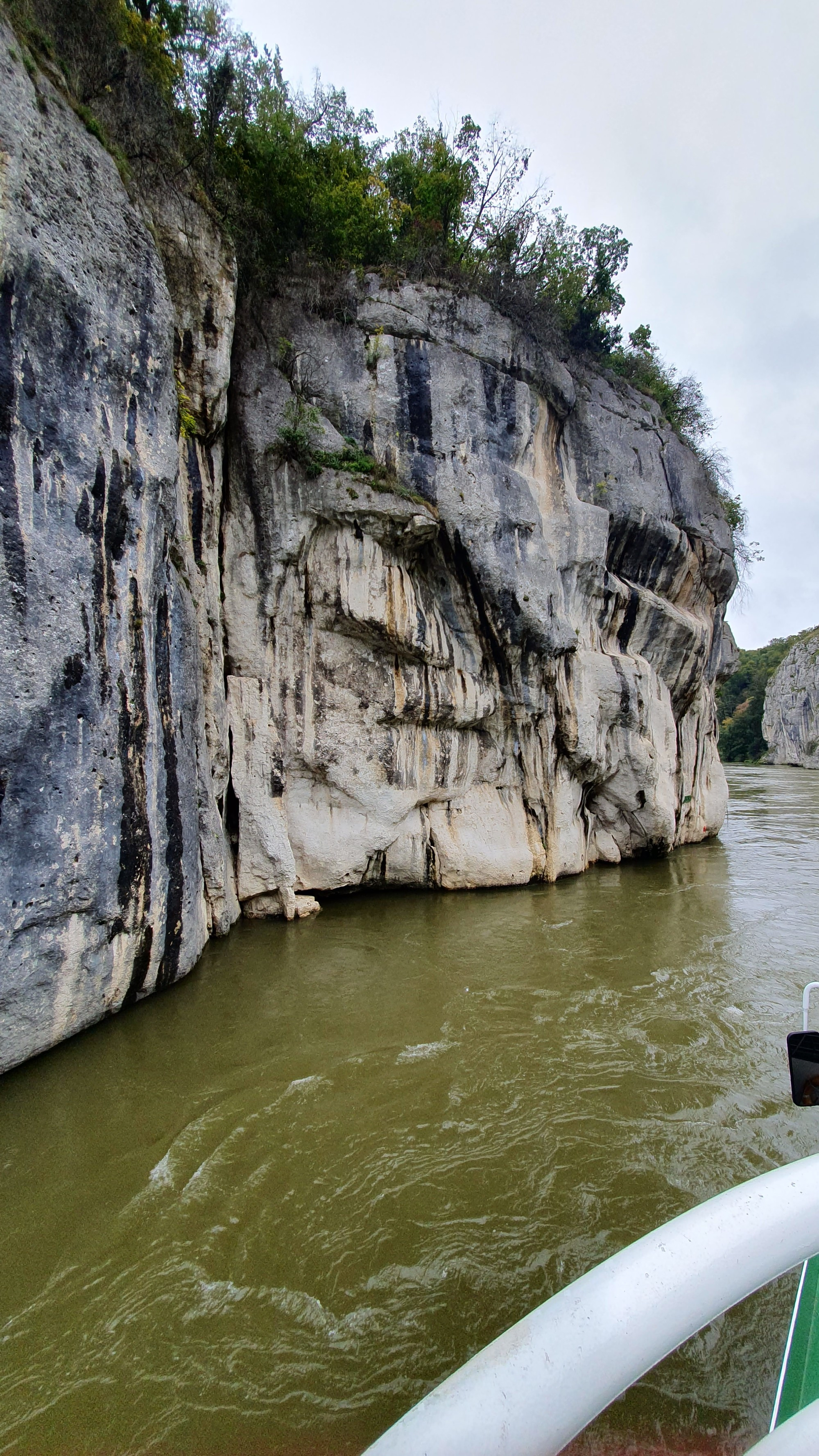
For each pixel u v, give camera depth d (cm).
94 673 579
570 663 1216
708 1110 533
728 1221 129
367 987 744
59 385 551
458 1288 371
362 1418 303
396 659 1061
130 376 640
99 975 601
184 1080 559
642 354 1695
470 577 1102
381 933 913
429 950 859
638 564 1420
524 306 1222
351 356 1062
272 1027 648
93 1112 512
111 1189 439
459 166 1383
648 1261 121
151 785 659
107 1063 571
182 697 730
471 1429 94
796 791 3372
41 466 531
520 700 1159
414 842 1093
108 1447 293
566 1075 579
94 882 581
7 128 507
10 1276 374
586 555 1245
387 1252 394
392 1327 348
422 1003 711
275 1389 316
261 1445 293
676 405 1723
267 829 941
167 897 690
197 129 938
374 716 1038
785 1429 106
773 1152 482
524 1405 98
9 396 503
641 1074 582
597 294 1579
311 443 970
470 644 1137
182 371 830
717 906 1092
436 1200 435
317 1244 400
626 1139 495
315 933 903
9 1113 499
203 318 844
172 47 927
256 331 973
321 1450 291
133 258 655
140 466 647
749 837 1828
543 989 753
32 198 527
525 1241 402
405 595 1045
